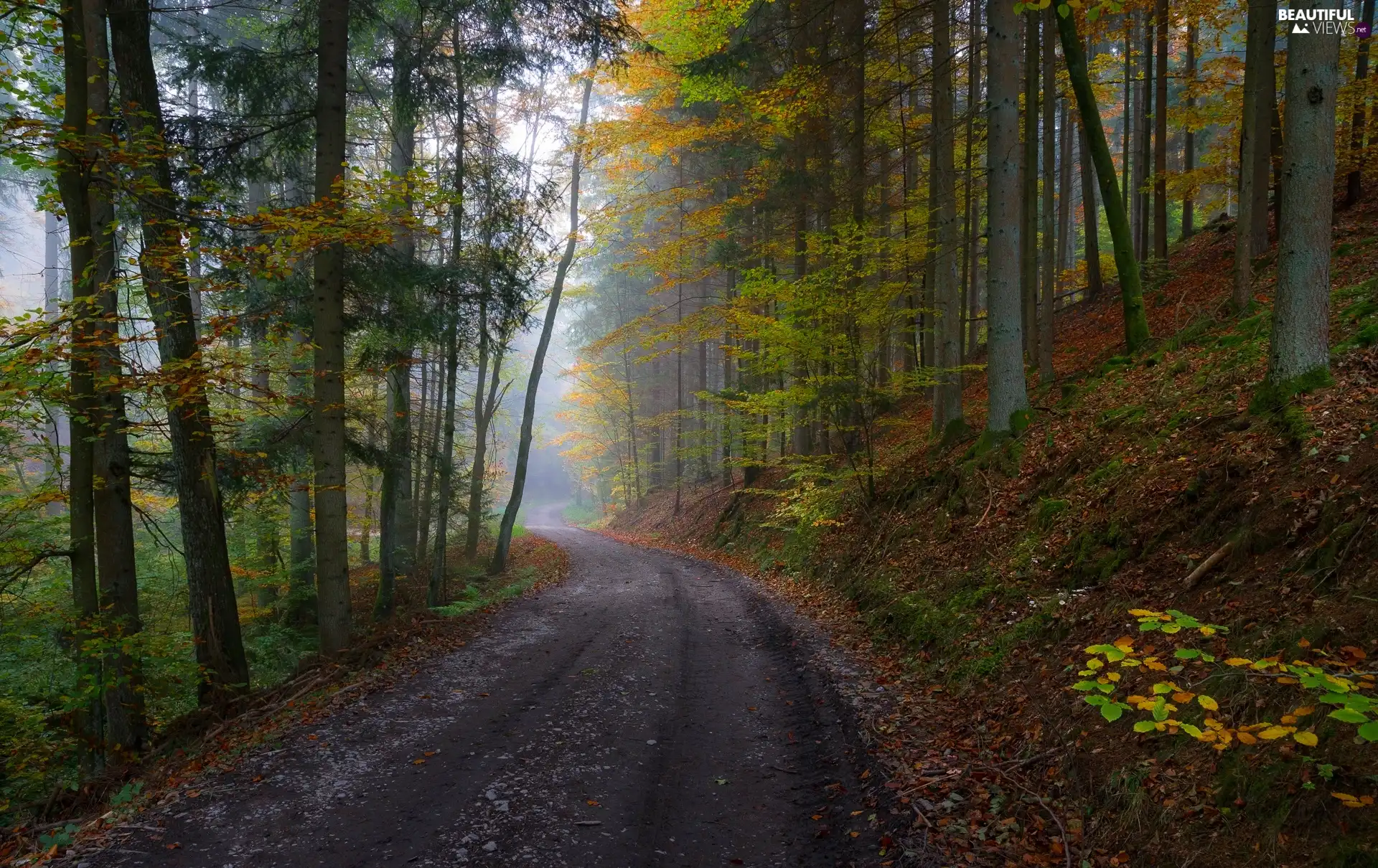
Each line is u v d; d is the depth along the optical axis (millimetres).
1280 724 3498
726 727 6359
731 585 14641
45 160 6238
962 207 17531
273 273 6672
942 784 4688
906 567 9711
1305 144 5711
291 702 7391
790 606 11516
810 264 16094
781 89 12523
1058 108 20453
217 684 8062
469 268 9758
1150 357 9727
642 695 7273
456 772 5398
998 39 9523
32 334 5594
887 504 12102
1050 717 4941
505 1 9133
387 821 4641
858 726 5918
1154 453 6953
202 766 5949
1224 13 13922
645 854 4273
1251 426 5945
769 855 4254
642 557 21812
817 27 13477
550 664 8453
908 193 16812
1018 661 5996
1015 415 10070
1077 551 6789
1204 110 15992
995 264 10031
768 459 24500
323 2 8234
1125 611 5414
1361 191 13844
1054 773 4414
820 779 5184
